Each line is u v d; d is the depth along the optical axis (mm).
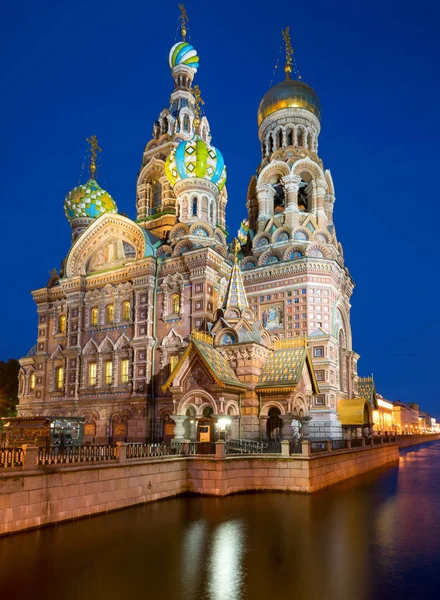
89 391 53125
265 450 33219
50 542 18922
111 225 55875
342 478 37594
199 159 54156
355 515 24016
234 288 44688
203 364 36094
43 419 38000
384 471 44969
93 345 54312
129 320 52156
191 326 47531
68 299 57250
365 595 13734
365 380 65562
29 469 20781
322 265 55312
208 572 15719
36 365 59250
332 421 51469
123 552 17797
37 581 14938
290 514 24219
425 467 49125
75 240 63344
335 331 55875
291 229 59375
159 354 49312
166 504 26625
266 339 41688
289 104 66625
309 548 18344
